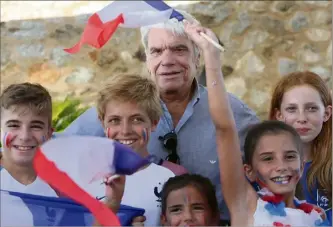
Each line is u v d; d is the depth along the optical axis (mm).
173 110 2988
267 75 5641
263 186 2758
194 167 2947
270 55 5668
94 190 2562
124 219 2695
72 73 5695
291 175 2732
